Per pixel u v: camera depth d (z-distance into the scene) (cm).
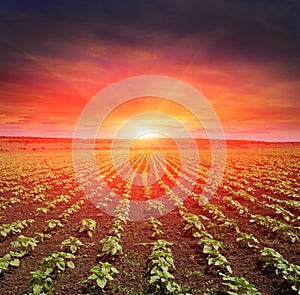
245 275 755
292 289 679
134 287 709
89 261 862
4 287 712
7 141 12338
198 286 706
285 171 2858
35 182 2453
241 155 5772
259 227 1139
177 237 1072
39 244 1010
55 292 686
